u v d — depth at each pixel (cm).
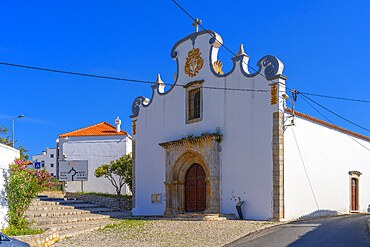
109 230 1833
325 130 2455
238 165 2188
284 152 2056
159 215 2453
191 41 2530
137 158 2817
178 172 2498
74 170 3347
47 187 1764
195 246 1380
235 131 2222
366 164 2952
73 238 1622
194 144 2381
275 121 2052
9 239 1093
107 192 3712
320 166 2367
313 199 2264
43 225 1895
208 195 2297
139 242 1503
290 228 1681
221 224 1878
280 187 2017
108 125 4150
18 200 1652
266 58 2117
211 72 2383
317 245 1276
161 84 2744
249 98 2177
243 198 2145
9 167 1655
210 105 2366
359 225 1694
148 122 2772
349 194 2689
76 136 3834
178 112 2566
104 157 3772
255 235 1554
